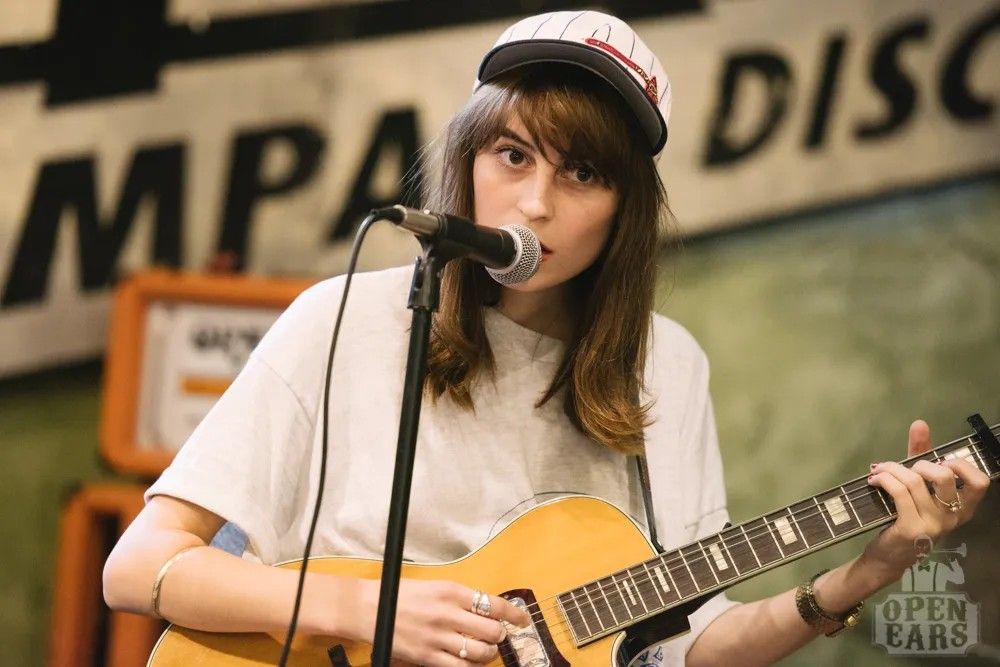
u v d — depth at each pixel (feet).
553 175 11.06
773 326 22.17
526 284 11.18
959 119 22.29
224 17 22.59
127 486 21.33
